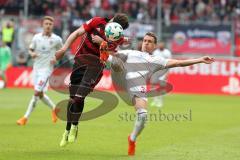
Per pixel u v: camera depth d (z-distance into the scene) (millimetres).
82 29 28438
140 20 79938
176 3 89188
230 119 46906
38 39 41312
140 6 88625
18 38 78938
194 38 78812
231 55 78375
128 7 88438
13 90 74938
